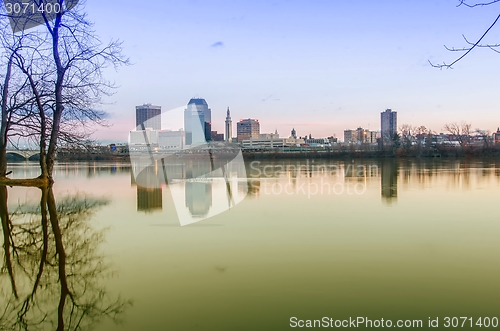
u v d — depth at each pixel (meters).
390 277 7.26
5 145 23.94
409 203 16.22
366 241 9.84
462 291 6.60
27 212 14.36
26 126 24.33
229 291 6.63
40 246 9.60
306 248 9.23
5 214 14.02
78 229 11.32
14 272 7.75
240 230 11.09
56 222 12.44
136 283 7.02
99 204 15.91
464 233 10.72
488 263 8.07
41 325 5.59
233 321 5.57
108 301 6.27
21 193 20.05
